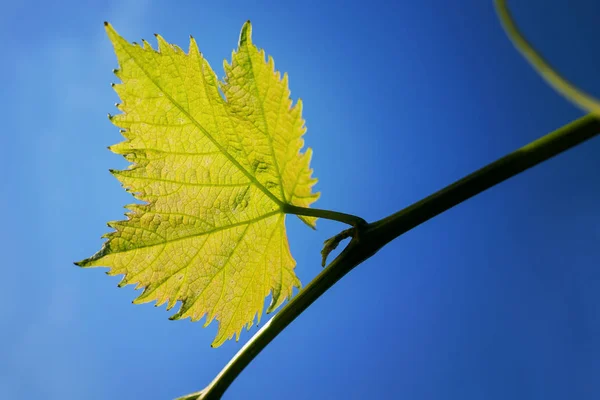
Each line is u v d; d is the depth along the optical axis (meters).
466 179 0.18
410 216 0.18
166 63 0.19
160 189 0.20
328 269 0.18
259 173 0.21
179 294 0.20
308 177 0.21
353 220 0.19
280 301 0.21
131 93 0.19
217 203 0.20
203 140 0.20
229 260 0.21
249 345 0.18
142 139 0.19
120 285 0.20
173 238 0.20
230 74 0.20
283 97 0.20
